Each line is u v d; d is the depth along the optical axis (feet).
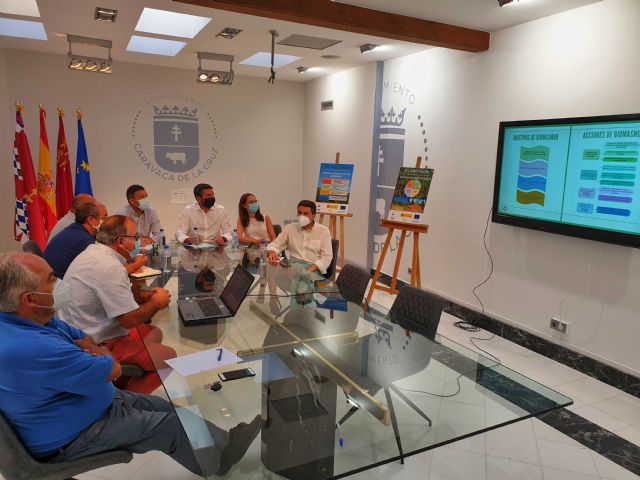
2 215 19.16
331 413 6.09
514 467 7.79
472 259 14.65
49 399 5.40
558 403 6.43
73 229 10.96
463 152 14.80
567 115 11.44
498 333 13.66
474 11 11.67
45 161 17.87
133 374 7.68
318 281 11.68
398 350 7.91
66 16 13.41
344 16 11.53
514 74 12.84
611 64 10.37
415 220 14.75
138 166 21.86
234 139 23.70
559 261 11.80
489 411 6.21
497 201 13.17
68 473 5.70
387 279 19.08
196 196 15.52
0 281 5.13
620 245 10.32
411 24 12.36
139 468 7.79
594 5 10.66
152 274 11.04
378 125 19.20
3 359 5.04
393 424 5.88
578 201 10.96
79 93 20.24
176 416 6.34
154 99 21.63
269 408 6.13
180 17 15.26
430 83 16.11
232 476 4.95
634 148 9.68
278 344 7.93
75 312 8.00
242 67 20.65
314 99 23.76
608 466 7.84
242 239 15.71
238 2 10.45
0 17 13.87
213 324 8.66
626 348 10.40
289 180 25.45
